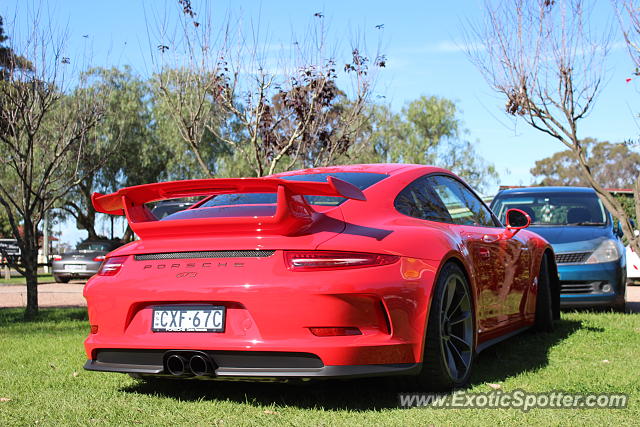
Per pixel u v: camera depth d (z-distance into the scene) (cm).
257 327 309
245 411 321
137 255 343
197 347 314
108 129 2831
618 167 5403
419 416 303
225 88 893
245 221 316
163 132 3014
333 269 306
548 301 563
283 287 304
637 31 657
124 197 353
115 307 337
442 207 414
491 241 444
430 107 4256
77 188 2983
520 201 871
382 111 3984
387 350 311
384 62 962
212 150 3052
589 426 283
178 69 911
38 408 336
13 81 848
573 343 507
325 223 329
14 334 664
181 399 352
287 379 308
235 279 312
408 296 321
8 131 869
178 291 320
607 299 725
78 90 952
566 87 684
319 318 302
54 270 1853
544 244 569
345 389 359
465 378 366
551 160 5672
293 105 905
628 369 405
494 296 439
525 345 503
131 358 337
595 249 739
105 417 316
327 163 971
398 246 328
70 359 487
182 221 329
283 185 313
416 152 4156
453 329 379
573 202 852
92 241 1884
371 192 367
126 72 3030
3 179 2270
